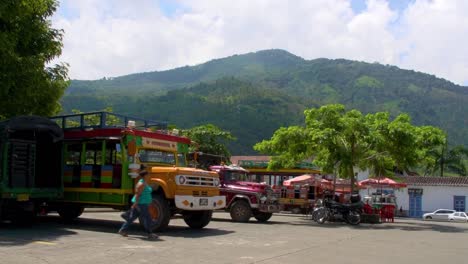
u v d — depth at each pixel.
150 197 12.77
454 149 56.56
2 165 13.65
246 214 20.61
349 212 22.20
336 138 22.92
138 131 14.74
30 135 14.66
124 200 14.38
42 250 10.04
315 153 24.80
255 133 116.56
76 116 16.14
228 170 21.56
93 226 15.26
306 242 13.34
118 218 18.53
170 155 15.86
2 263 8.55
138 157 14.66
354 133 22.70
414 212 47.69
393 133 22.41
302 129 23.45
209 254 10.41
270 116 128.50
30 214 14.56
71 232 13.38
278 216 28.36
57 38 17.69
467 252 12.34
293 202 29.34
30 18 16.45
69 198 15.62
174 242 12.12
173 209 14.60
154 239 12.49
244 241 12.89
